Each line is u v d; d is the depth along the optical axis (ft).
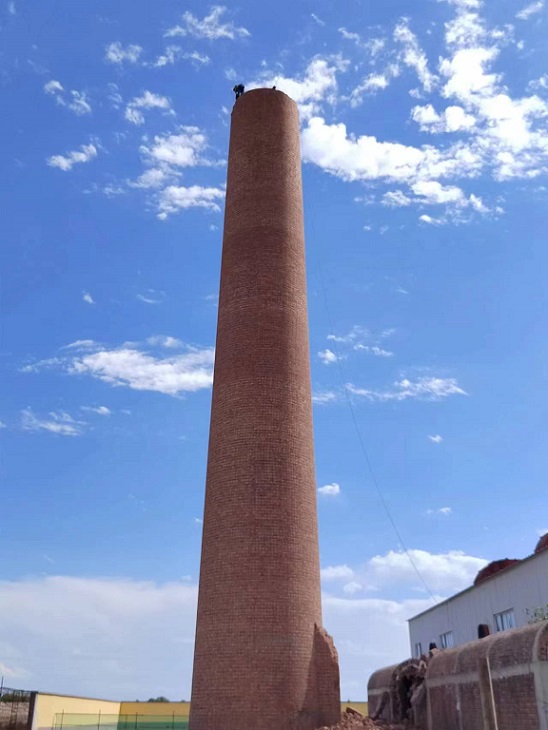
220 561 78.89
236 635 74.69
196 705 74.69
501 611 103.50
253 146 101.30
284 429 84.58
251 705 71.51
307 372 91.35
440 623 133.18
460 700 69.31
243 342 89.25
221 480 82.94
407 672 90.12
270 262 93.76
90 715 148.56
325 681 75.20
